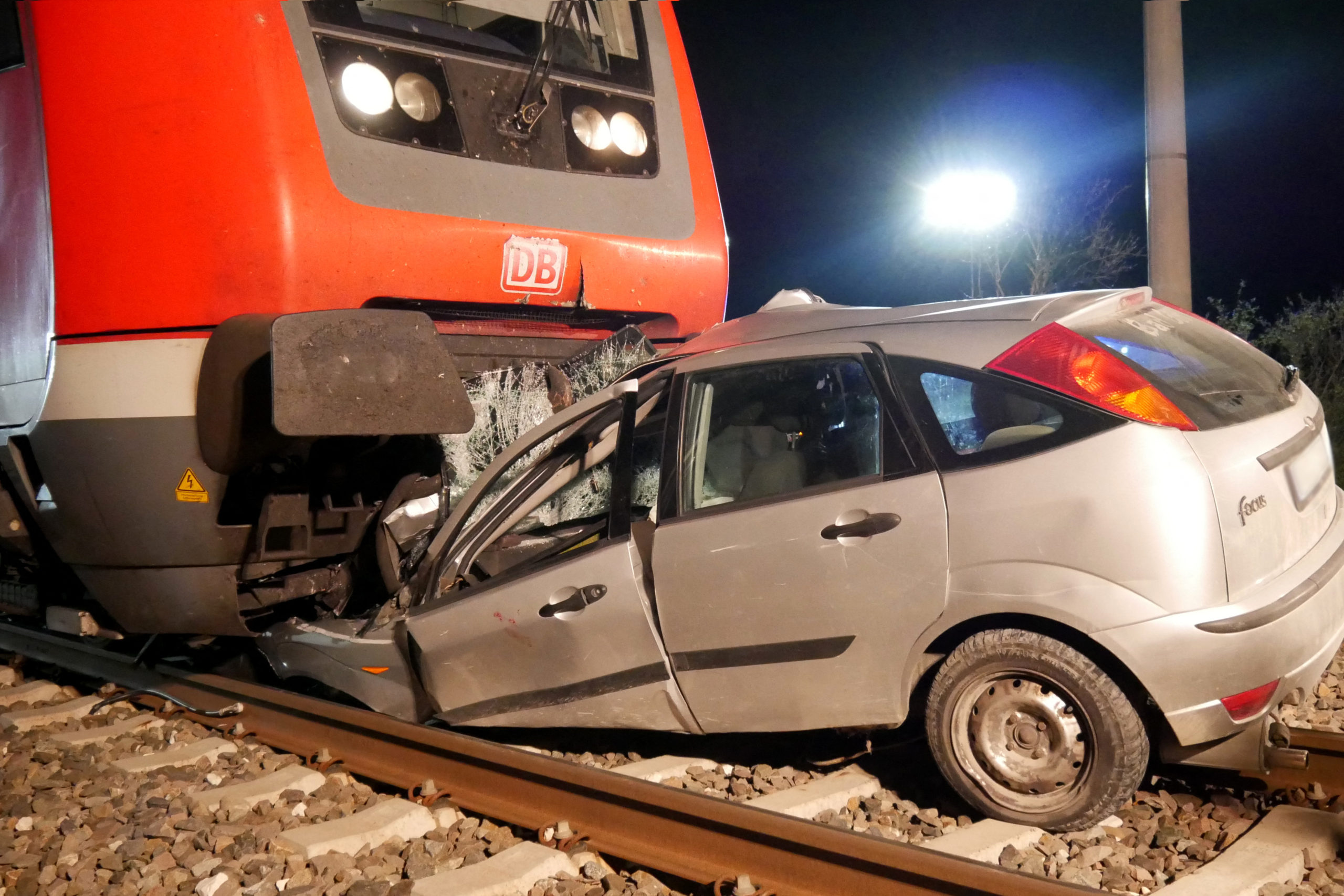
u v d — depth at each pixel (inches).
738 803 148.8
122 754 207.5
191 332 214.7
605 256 251.1
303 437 217.8
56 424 227.3
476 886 141.0
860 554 158.7
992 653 153.3
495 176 236.2
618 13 267.7
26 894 150.9
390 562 234.4
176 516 223.3
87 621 261.0
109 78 216.7
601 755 197.6
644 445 259.0
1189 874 138.9
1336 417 347.6
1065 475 147.6
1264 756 149.6
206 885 146.6
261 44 211.5
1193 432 146.6
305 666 224.5
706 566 169.0
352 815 165.8
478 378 252.1
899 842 132.0
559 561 183.9
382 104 223.3
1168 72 310.2
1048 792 151.5
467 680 194.9
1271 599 145.3
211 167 209.8
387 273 220.7
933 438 157.8
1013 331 159.2
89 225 219.3
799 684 165.8
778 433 172.7
